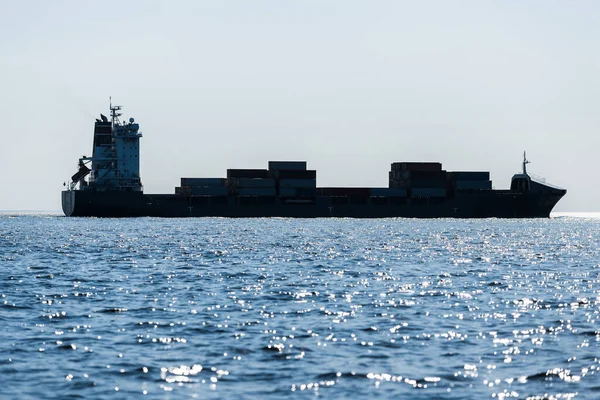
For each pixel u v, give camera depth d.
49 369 65.94
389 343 76.50
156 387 61.22
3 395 58.91
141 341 76.88
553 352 72.56
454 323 87.94
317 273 145.62
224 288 119.94
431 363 68.56
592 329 83.69
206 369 66.31
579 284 129.12
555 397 58.94
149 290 116.75
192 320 88.94
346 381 63.00
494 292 117.00
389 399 58.69
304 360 69.38
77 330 82.44
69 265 161.00
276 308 98.81
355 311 96.62
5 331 81.69
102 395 59.19
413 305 102.25
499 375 64.75
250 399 58.53
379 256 192.62
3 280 130.12
